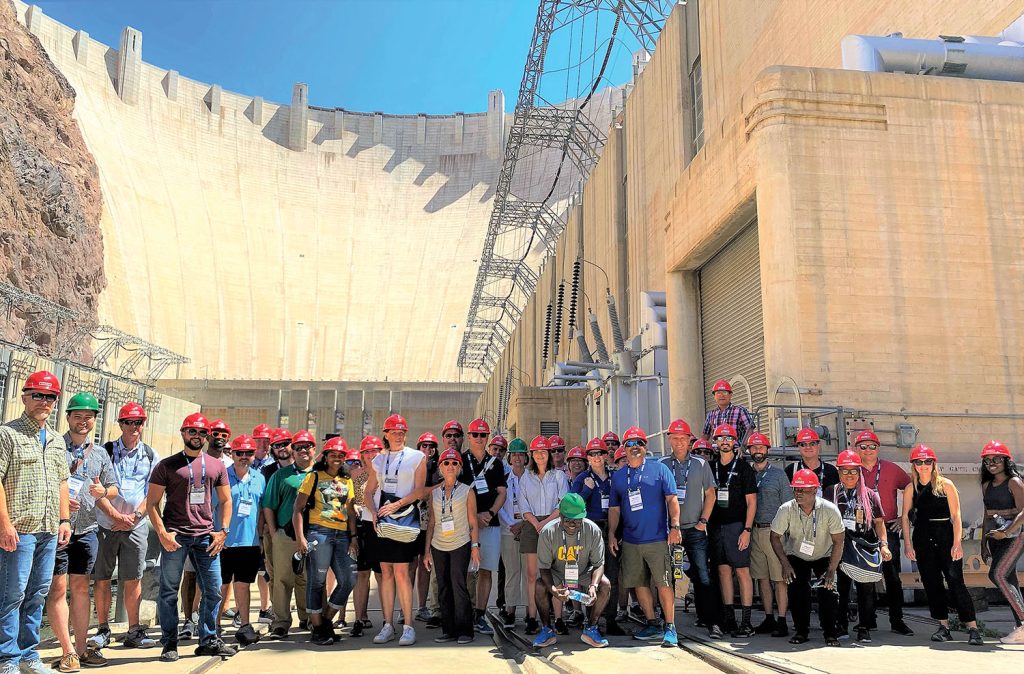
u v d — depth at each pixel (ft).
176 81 426.10
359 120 479.41
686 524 29.07
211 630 25.54
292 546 28.78
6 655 20.26
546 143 171.94
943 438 40.11
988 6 50.90
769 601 29.01
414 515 28.68
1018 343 41.37
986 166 43.01
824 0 67.56
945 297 41.52
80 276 198.90
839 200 41.88
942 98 43.50
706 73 94.02
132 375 139.03
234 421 235.61
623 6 119.34
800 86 42.73
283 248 406.21
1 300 121.60
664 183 104.47
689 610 37.52
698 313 58.39
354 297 394.73
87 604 24.11
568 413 113.70
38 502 21.15
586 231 146.92
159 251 349.61
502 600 35.22
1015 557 26.58
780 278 41.11
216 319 348.18
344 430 241.76
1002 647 25.38
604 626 31.73
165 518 25.14
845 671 21.02
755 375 47.88
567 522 26.40
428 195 450.71
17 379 66.23
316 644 27.61
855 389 40.19
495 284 380.99
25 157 183.11
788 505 26.48
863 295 41.06
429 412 248.32
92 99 375.86
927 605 36.76
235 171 425.69
